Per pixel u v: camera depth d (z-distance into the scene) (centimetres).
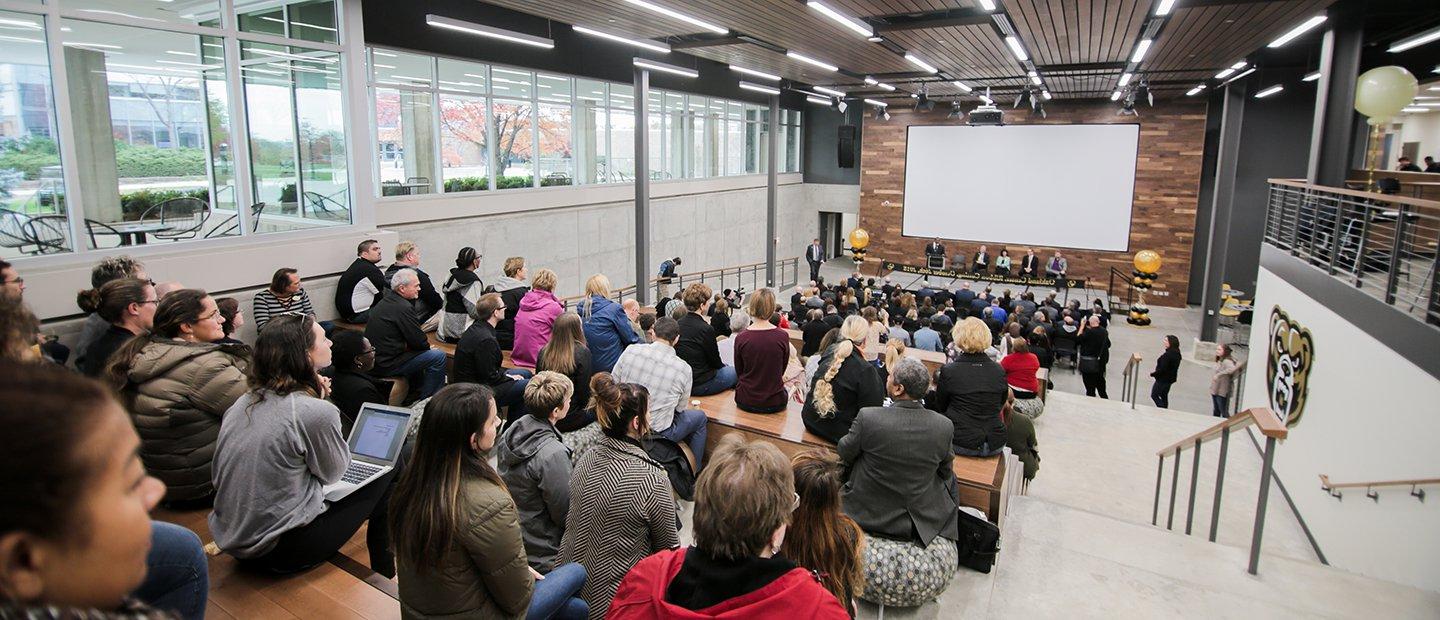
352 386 358
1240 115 1488
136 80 547
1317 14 850
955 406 425
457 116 1111
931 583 328
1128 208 2011
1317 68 1306
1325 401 648
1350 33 787
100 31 523
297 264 646
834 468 234
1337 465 601
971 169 2173
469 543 198
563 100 1320
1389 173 953
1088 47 1117
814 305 1199
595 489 265
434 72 1061
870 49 1159
